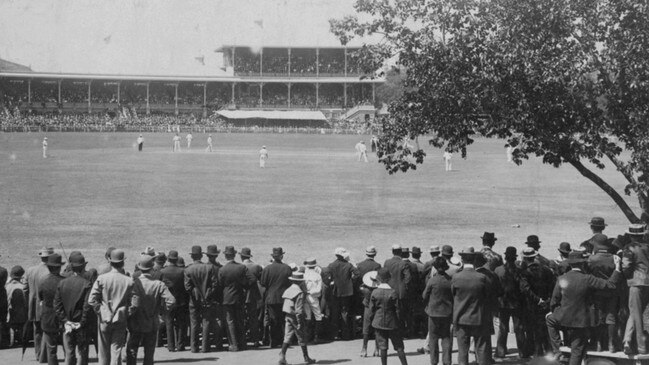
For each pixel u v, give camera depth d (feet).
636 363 44.68
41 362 51.44
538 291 50.31
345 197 143.84
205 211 123.24
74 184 157.89
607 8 54.39
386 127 60.64
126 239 97.55
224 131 387.34
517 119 56.24
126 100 424.46
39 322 51.75
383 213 123.13
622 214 122.11
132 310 43.29
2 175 173.37
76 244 93.71
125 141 332.19
